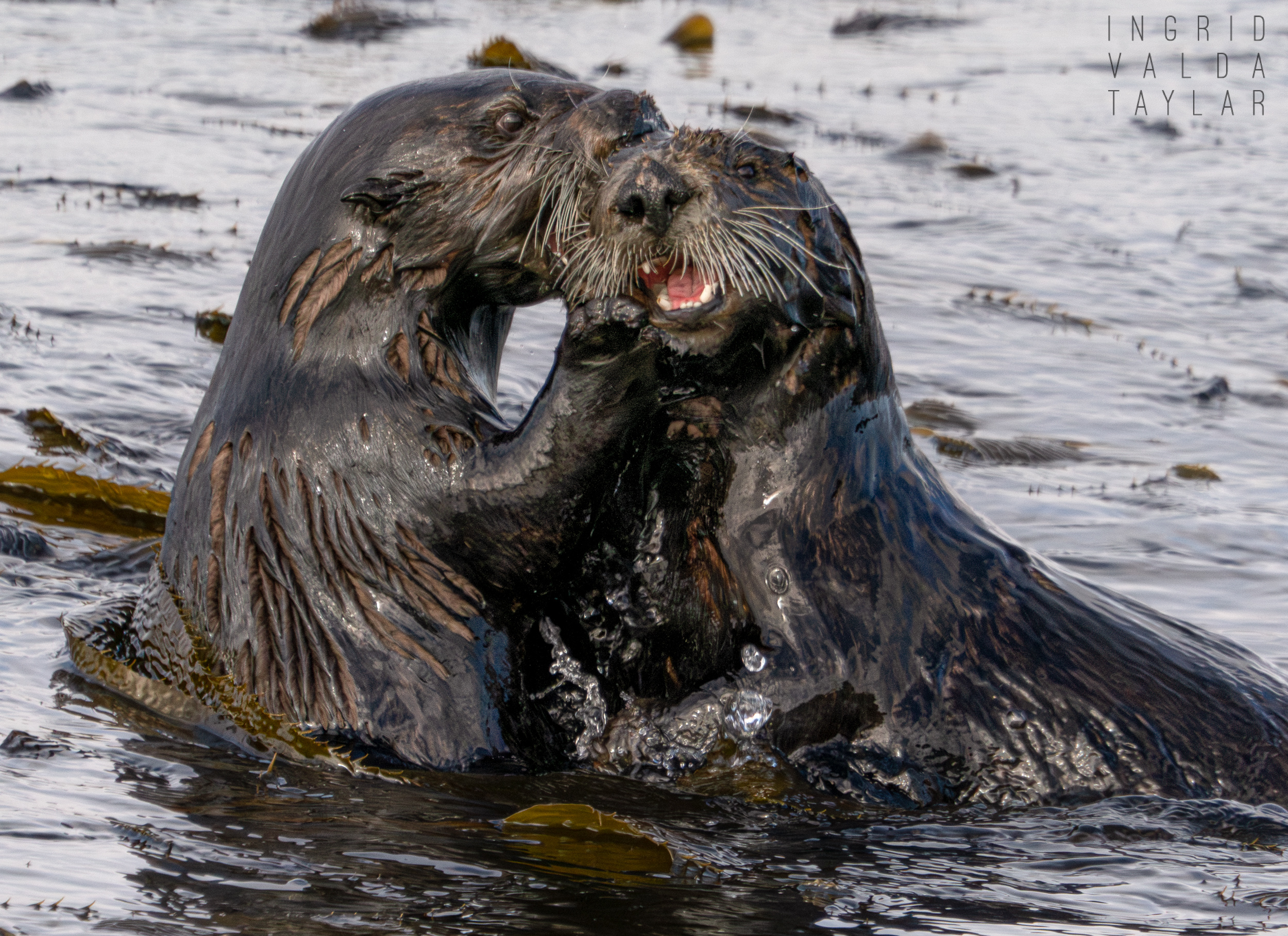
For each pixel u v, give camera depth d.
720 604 16.22
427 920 12.22
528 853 13.69
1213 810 15.65
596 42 91.94
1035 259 49.62
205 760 15.58
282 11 95.62
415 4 100.62
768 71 85.44
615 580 16.48
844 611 16.11
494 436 15.91
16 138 53.78
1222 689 16.77
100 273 37.84
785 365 15.95
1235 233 55.09
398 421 16.08
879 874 13.91
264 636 16.25
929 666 16.11
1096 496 29.19
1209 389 37.00
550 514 15.57
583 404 14.86
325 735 15.83
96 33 81.31
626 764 16.25
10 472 24.16
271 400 16.44
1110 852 14.67
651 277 15.34
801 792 15.79
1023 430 33.56
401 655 15.96
